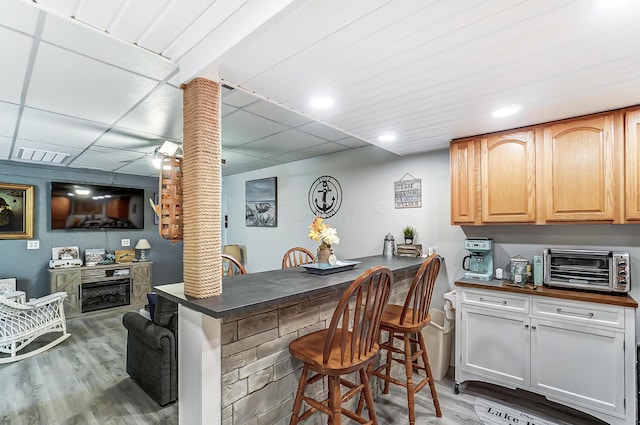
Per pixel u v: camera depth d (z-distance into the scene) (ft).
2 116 8.42
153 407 7.93
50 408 7.87
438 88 5.89
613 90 5.93
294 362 5.91
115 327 14.35
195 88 5.00
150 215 19.74
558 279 7.70
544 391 7.35
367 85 5.82
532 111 7.06
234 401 4.93
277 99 6.45
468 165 9.04
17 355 11.01
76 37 4.95
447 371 9.66
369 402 5.61
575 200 7.36
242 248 18.25
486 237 9.56
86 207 17.08
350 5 3.64
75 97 7.27
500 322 7.99
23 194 15.33
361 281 4.76
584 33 4.15
